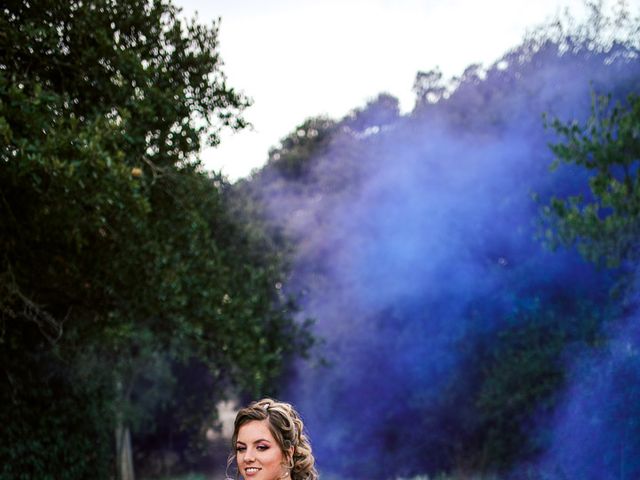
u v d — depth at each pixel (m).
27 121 7.76
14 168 7.66
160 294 10.30
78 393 12.12
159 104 9.55
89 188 8.06
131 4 9.91
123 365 16.98
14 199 8.76
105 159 7.91
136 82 9.43
